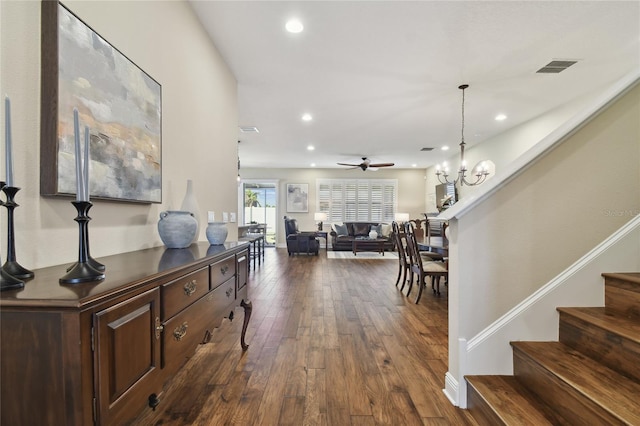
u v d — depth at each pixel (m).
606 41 2.80
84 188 0.94
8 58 0.99
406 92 3.96
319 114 4.83
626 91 1.66
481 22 2.54
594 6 2.35
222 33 2.69
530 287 1.70
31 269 1.06
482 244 1.69
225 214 3.18
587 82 3.65
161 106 1.87
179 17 2.17
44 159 1.09
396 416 1.58
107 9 1.42
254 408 1.64
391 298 3.96
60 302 0.72
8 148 0.88
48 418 0.73
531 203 1.70
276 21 2.53
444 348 2.41
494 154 6.11
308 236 8.23
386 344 2.49
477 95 4.04
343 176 10.62
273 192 10.79
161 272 1.07
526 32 2.68
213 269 1.60
